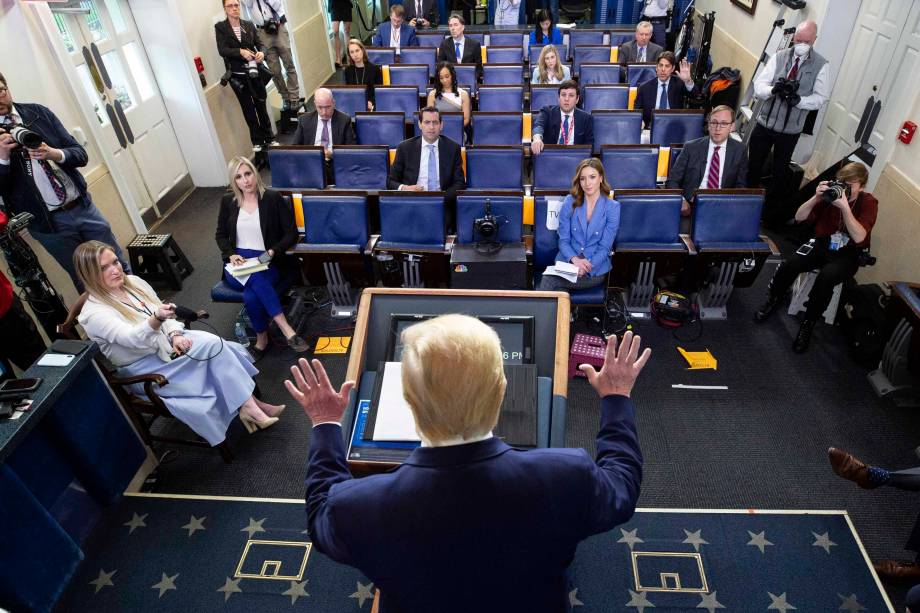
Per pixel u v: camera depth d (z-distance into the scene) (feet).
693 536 8.80
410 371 2.82
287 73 25.88
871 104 16.05
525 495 2.81
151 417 11.69
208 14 20.99
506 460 2.86
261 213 13.19
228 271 13.07
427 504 2.78
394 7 27.04
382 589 3.02
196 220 19.45
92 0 16.34
